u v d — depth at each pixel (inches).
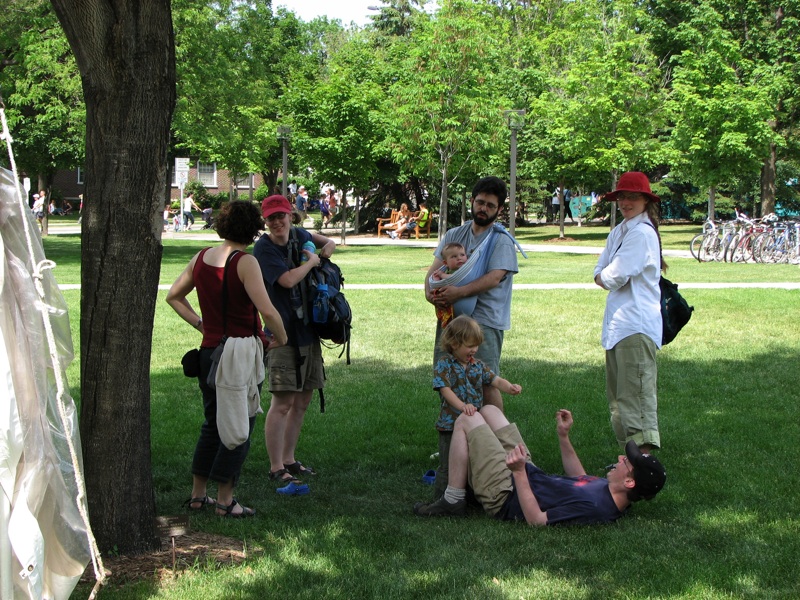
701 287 605.3
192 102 1083.9
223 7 1105.4
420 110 895.7
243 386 180.7
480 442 193.3
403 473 232.1
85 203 158.7
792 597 148.4
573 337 431.5
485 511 194.1
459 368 201.3
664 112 1076.5
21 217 125.1
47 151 1170.0
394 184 1523.1
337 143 1122.7
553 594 148.9
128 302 159.0
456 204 1563.7
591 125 1077.8
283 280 217.0
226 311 185.5
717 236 851.4
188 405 294.8
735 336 429.1
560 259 935.0
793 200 1520.7
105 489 161.6
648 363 218.8
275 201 223.8
